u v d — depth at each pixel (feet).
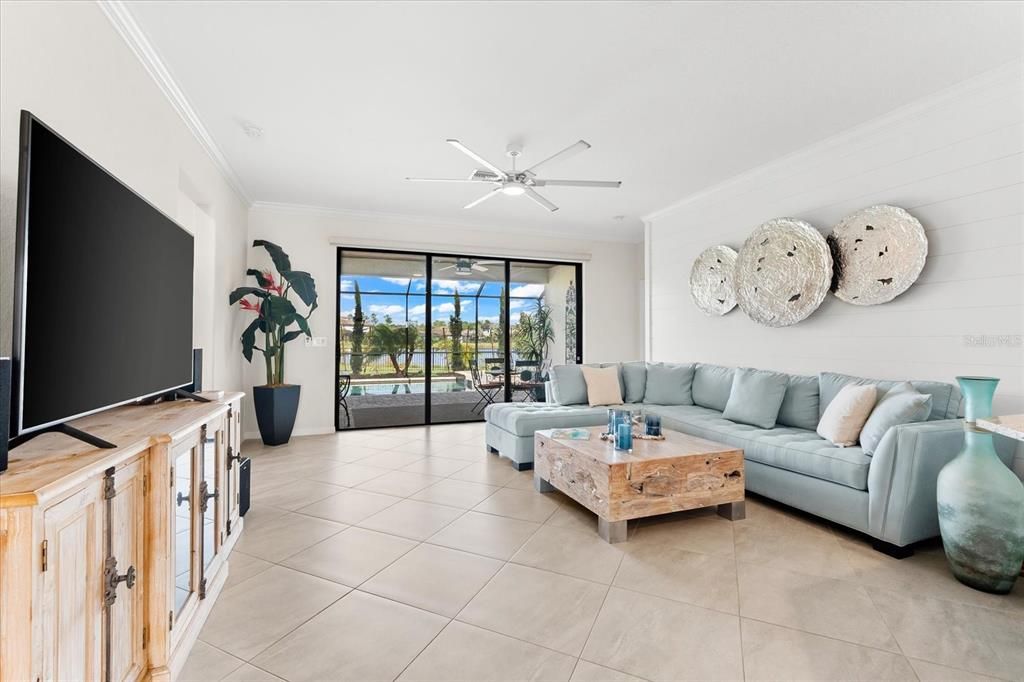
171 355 6.58
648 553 7.48
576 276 21.38
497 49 7.56
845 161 10.90
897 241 9.66
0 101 4.31
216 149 11.35
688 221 15.89
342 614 5.75
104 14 6.25
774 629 5.48
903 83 8.63
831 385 10.34
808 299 11.43
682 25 7.00
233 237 14.05
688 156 12.10
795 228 11.78
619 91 8.89
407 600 6.07
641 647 5.15
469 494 10.27
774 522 8.86
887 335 10.00
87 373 4.34
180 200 11.34
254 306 14.48
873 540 7.71
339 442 15.52
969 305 8.67
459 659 4.94
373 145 11.31
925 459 7.19
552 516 9.02
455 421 19.25
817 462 8.46
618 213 17.62
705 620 5.65
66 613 3.16
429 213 17.63
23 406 3.43
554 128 10.44
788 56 7.79
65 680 3.14
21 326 3.41
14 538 2.77
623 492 7.93
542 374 20.68
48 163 3.78
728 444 10.58
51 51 5.08
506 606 5.94
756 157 12.18
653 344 17.61
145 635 4.40
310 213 16.89
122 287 5.08
